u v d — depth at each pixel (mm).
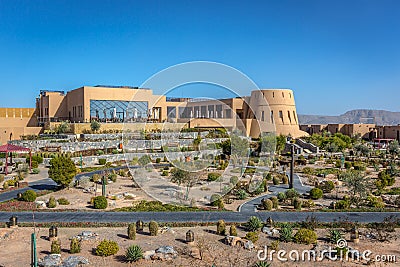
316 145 61500
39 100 72125
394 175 37906
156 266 13734
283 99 74375
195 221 19922
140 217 20750
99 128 53500
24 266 13562
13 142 43031
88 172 37219
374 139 77375
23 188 28859
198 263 13992
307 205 23719
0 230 17828
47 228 18516
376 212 22469
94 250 15328
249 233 16656
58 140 46750
